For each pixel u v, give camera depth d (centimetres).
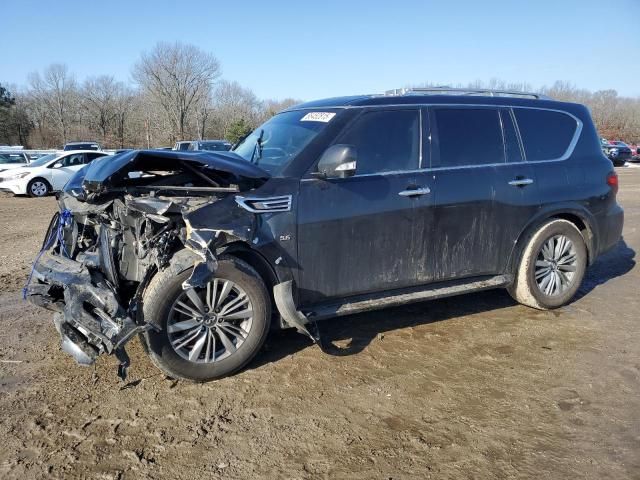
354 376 381
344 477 276
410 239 430
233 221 361
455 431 316
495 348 429
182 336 361
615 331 464
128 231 391
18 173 1731
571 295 517
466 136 463
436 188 436
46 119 7312
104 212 401
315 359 407
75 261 378
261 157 433
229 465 286
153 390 361
